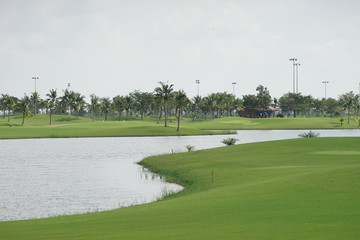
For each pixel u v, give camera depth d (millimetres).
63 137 155250
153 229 23781
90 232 24016
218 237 20797
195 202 32562
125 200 42625
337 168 40062
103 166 70438
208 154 71875
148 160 74500
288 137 149000
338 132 183000
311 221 22844
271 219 24109
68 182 54062
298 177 38375
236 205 29484
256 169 52531
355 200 27812
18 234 24344
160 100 190375
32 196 45094
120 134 164125
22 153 94688
